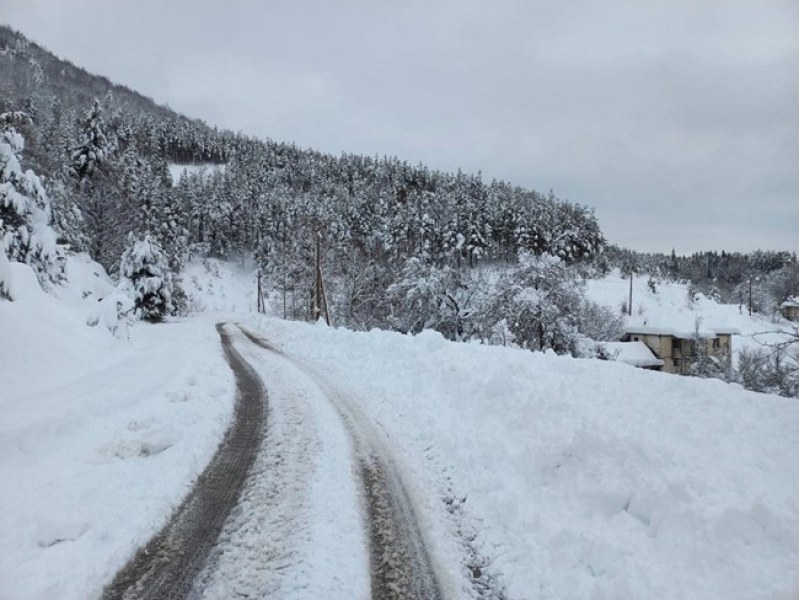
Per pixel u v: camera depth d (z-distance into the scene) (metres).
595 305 43.81
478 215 77.62
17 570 3.99
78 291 24.09
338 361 14.09
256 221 92.06
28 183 18.97
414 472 6.37
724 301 92.88
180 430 7.58
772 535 3.79
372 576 4.23
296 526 4.96
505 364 9.28
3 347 9.21
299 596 3.91
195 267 86.88
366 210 84.12
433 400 8.93
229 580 4.10
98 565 4.17
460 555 4.64
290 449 7.09
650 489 4.58
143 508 5.15
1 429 6.18
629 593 3.73
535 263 24.39
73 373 10.15
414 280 29.48
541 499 5.27
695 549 3.88
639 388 6.68
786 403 5.57
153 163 91.12
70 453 6.37
